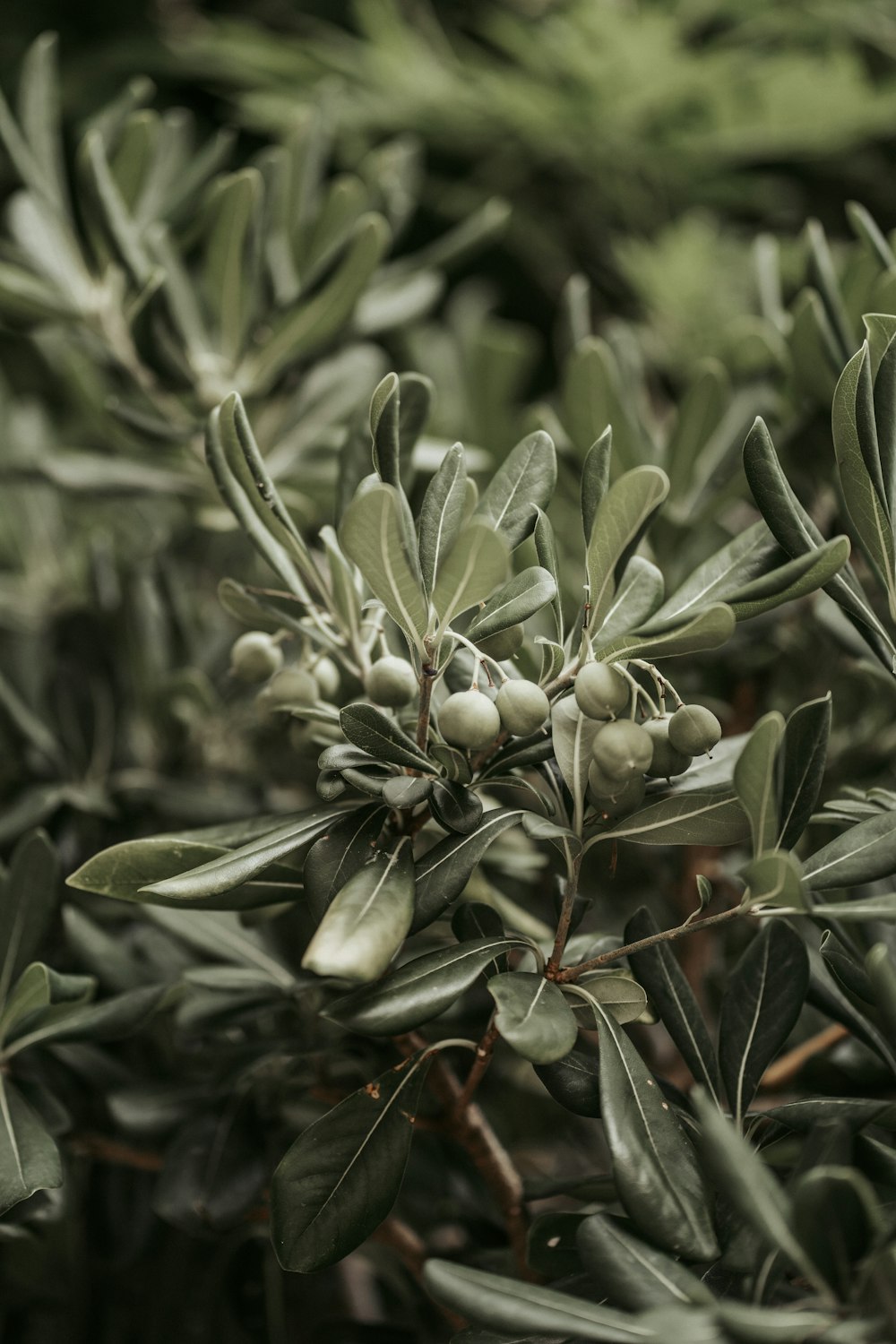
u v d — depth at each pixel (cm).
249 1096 69
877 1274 52
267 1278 75
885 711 77
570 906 59
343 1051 67
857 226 69
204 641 90
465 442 105
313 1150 59
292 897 62
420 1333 73
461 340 113
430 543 58
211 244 79
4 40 169
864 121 138
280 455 85
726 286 121
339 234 82
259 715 63
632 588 58
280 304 79
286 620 62
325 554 61
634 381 82
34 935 67
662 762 58
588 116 140
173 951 74
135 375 83
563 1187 64
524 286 164
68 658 82
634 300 148
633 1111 56
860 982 59
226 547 104
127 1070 72
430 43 164
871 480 59
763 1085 70
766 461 57
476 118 146
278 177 81
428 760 58
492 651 60
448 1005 56
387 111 145
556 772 60
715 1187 57
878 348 61
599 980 59
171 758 86
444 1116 65
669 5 156
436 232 162
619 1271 54
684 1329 52
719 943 81
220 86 166
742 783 55
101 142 78
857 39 165
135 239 77
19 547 107
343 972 55
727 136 142
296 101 143
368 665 62
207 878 57
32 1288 77
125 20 176
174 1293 77
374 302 89
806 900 55
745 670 80
